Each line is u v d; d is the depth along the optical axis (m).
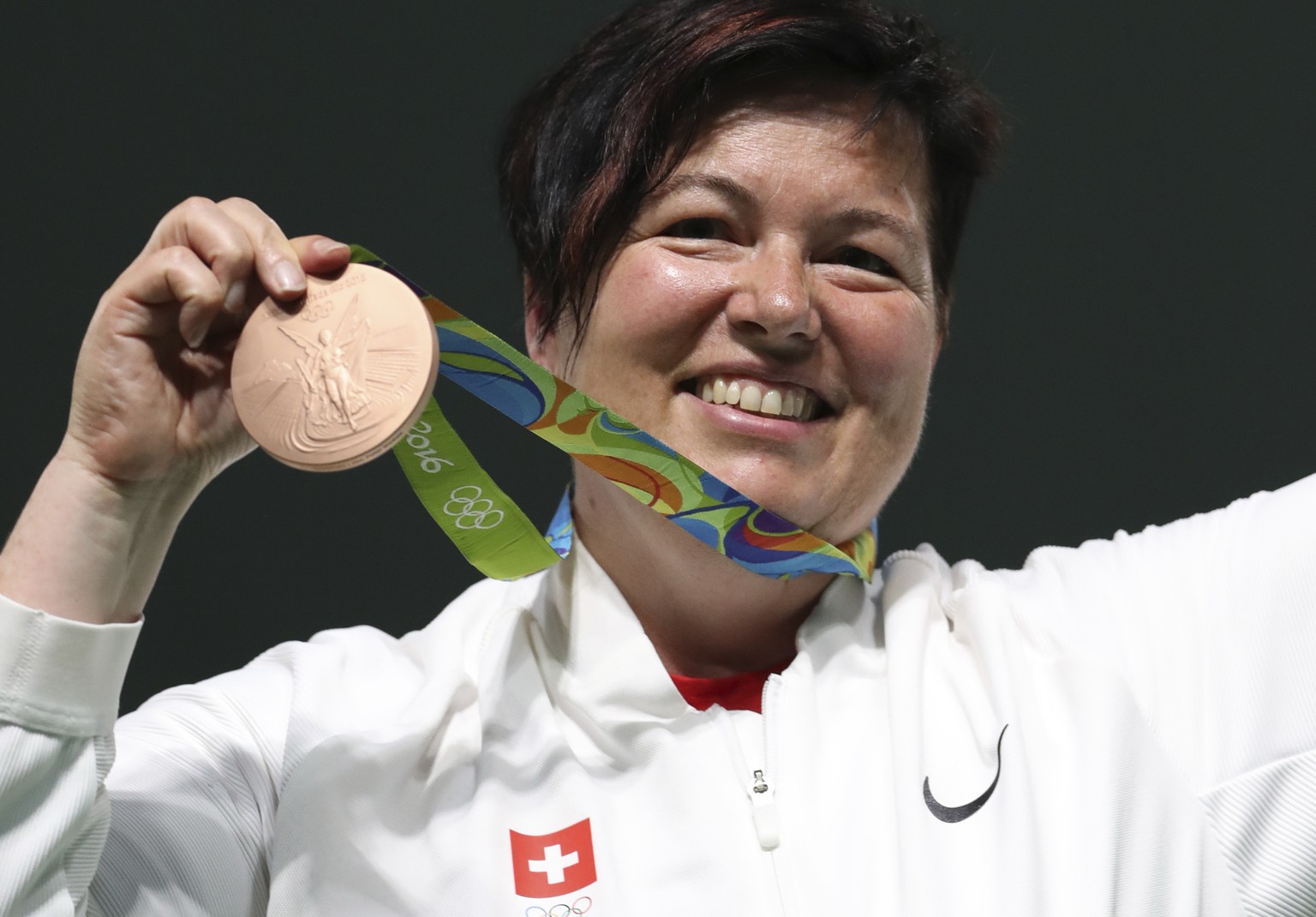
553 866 3.34
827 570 3.61
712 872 3.29
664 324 3.54
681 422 3.58
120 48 6.93
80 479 3.06
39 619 2.97
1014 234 6.93
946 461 6.95
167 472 3.10
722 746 3.48
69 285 6.93
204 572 6.80
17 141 6.93
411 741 3.46
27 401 6.91
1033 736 3.29
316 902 3.29
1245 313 6.84
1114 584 3.63
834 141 3.61
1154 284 6.89
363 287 2.97
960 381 6.96
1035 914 3.03
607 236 3.63
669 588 3.75
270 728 3.62
